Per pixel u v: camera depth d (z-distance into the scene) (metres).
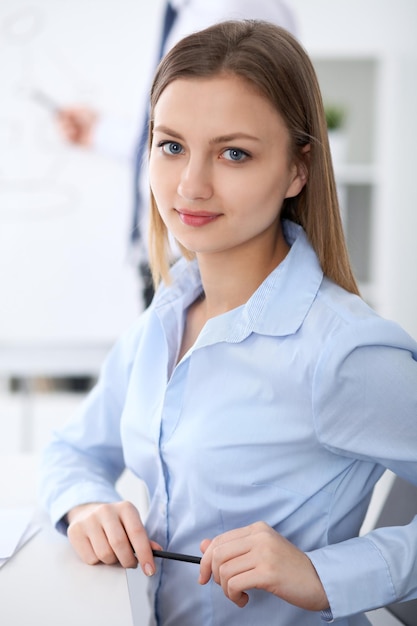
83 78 2.71
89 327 2.79
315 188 0.81
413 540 0.76
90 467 0.99
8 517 0.95
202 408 0.80
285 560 0.71
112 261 2.76
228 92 0.71
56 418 2.80
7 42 2.70
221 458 0.78
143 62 2.71
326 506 0.79
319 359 0.74
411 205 2.74
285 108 0.74
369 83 2.91
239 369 0.79
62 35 2.70
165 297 0.93
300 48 0.78
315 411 0.75
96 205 2.74
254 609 0.81
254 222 0.74
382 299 2.78
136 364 0.92
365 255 2.87
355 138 2.94
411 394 0.74
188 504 0.82
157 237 0.93
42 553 0.83
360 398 0.74
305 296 0.79
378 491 1.23
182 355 0.90
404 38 2.73
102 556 0.79
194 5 2.64
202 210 0.73
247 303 0.80
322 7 2.72
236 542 0.72
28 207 2.75
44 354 2.80
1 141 2.73
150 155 0.84
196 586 0.83
